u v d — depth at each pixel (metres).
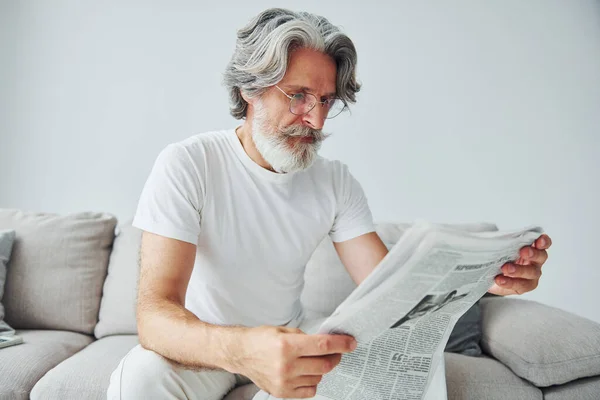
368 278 0.74
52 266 1.82
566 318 1.48
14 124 2.62
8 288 1.79
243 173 1.24
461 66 2.64
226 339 0.82
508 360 1.41
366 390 0.94
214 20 2.62
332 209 1.34
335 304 1.73
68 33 2.63
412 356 0.92
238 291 1.23
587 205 2.67
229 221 1.21
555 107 2.66
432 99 2.64
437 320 0.91
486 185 2.65
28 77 2.63
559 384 1.36
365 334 0.81
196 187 1.17
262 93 1.16
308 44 1.12
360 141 2.63
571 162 2.67
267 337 0.77
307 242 1.30
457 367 1.39
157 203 1.12
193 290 1.24
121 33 2.62
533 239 0.89
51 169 2.62
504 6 2.66
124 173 2.61
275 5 2.62
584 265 2.68
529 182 2.66
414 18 2.64
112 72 2.62
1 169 2.62
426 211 2.65
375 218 2.64
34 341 1.60
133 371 0.98
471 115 2.65
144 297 1.01
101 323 1.79
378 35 2.63
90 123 2.62
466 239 0.75
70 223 1.90
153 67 2.62
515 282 0.96
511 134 2.66
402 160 2.64
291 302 1.32
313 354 0.75
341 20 2.64
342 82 1.20
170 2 2.62
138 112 2.61
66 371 1.37
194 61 2.62
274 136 1.16
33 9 2.63
